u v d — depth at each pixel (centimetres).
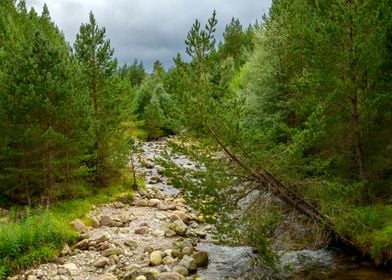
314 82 1365
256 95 2202
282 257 1303
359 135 1375
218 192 1275
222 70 1267
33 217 1516
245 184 1316
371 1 1345
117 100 2270
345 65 1305
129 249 1409
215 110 1170
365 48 1272
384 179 1427
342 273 1168
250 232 1200
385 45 1334
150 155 3594
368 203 1391
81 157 1883
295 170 1269
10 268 1212
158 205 1988
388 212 1303
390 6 1412
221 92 1263
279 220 1216
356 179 1434
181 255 1337
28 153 1725
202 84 1223
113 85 2238
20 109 1698
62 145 1797
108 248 1402
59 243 1400
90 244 1430
